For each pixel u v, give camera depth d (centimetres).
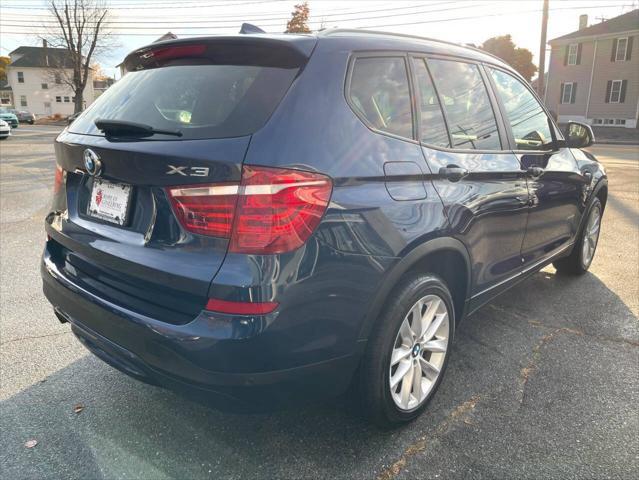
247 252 189
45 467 231
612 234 645
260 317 188
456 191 264
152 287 212
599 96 3734
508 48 5353
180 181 197
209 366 191
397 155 236
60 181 270
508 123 332
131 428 259
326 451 243
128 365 222
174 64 250
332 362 213
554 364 321
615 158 1725
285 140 196
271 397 203
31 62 6625
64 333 357
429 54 279
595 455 240
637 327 373
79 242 242
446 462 235
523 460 237
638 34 3459
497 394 288
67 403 278
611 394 288
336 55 228
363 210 213
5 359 321
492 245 303
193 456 239
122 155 214
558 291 444
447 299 270
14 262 504
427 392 268
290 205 191
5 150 1734
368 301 219
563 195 390
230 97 213
